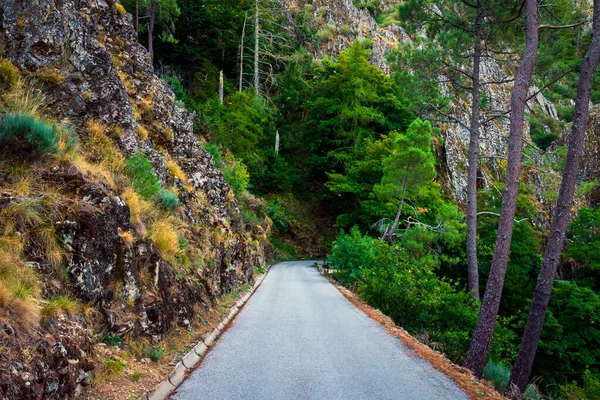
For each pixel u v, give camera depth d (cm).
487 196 2920
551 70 1644
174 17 3756
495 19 1702
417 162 2397
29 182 515
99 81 853
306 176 4778
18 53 723
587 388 1455
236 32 4900
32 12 751
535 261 2439
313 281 2006
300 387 525
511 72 2098
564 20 1466
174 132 1411
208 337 777
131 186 775
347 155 4056
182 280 824
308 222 4291
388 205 2844
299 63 5406
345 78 4384
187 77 4131
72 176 561
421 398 495
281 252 3709
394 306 1224
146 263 676
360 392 510
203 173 1507
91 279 513
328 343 782
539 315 991
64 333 401
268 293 1547
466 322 1230
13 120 549
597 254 2358
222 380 553
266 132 4794
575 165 997
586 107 1002
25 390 318
